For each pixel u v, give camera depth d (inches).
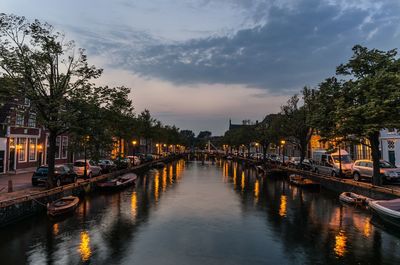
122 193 1078.4
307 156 2365.9
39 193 722.2
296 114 1540.4
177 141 4510.3
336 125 927.0
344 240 559.8
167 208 831.1
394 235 586.2
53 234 579.2
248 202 933.2
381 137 1385.3
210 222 690.2
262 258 478.9
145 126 2383.1
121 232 604.1
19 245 519.2
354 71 898.1
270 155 2551.7
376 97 775.7
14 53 773.9
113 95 903.1
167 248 520.1
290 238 575.2
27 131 1305.4
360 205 846.5
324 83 986.1
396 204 661.3
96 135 893.8
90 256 478.9
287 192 1134.4
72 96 839.7
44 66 809.5
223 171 2119.8
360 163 1067.9
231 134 4224.9
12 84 770.2
